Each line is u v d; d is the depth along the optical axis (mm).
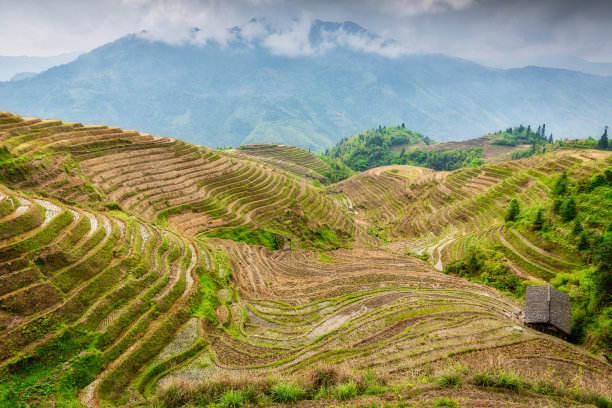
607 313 33312
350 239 76750
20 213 30969
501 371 19703
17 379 21625
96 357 24531
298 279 49375
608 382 23578
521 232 58000
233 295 39750
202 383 21109
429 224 90812
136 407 21109
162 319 30312
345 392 18812
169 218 55938
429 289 44781
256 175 81312
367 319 35125
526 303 36844
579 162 74938
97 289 29219
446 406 16344
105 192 52625
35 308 25188
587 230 47812
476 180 104812
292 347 30547
